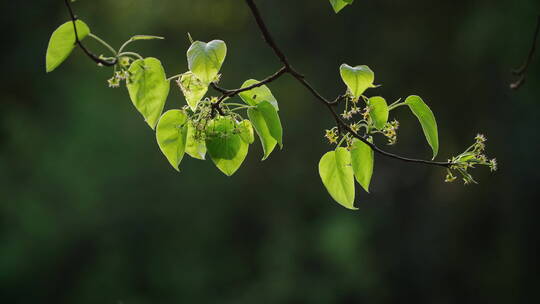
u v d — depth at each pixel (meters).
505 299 13.72
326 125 15.68
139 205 15.52
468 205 14.32
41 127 15.34
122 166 15.20
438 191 14.89
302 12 15.64
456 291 14.41
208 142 2.14
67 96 15.40
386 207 15.47
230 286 16.12
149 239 15.80
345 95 2.12
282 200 16.30
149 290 15.80
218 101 2.09
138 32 16.55
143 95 2.01
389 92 15.24
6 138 15.38
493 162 2.16
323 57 15.75
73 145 14.95
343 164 2.25
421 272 14.80
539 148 13.23
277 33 15.91
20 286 14.93
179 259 15.93
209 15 17.05
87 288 15.28
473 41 13.15
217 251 16.27
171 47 17.00
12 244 14.66
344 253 14.70
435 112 14.83
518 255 13.70
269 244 15.77
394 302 14.95
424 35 14.88
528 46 12.51
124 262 15.62
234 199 16.22
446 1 14.41
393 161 15.08
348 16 15.40
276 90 15.87
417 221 15.09
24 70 15.47
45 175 14.87
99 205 15.16
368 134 2.16
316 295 14.84
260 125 2.08
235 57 16.25
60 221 14.90
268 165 16.20
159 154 15.61
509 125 13.47
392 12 15.00
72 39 1.94
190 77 2.04
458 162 2.18
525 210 13.59
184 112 2.11
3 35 15.56
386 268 15.05
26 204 14.62
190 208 15.98
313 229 15.70
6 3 15.43
